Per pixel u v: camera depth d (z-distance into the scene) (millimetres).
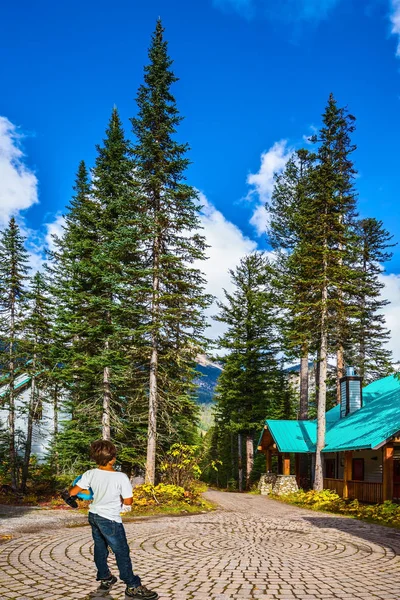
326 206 23000
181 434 23094
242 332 37031
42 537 9305
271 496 25922
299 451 25469
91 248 21375
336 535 10547
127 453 20688
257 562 7188
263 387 35906
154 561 7164
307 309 22453
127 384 20641
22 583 5629
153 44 21312
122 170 21250
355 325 23281
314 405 44250
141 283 20312
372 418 21328
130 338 20438
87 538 9188
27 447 24125
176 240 20000
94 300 19422
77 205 27078
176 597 5086
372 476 21500
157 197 20641
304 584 5805
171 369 20859
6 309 24203
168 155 20797
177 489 17688
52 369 23531
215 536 10125
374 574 6445
